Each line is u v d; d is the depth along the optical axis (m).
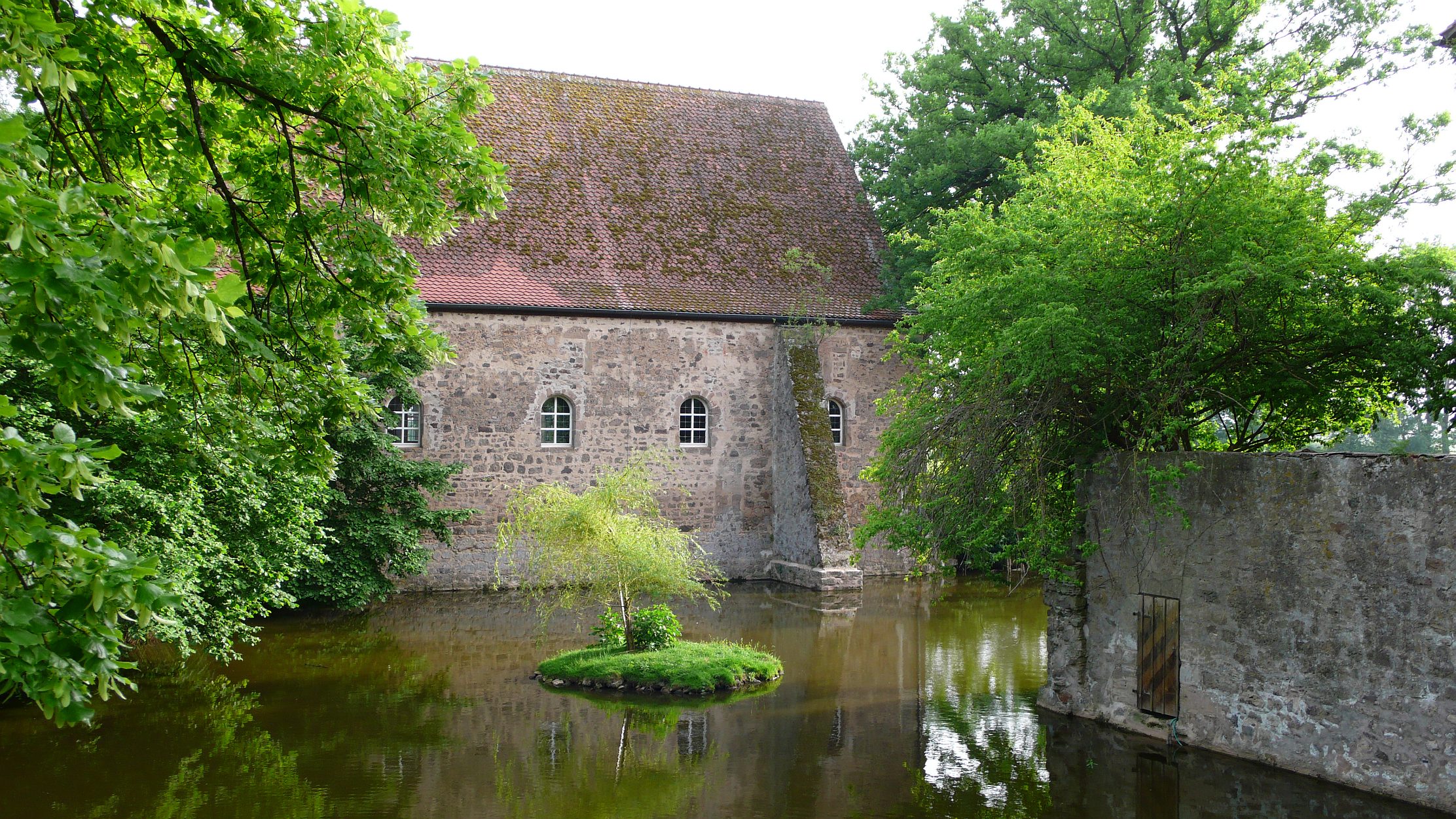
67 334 4.18
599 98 28.98
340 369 8.08
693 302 26.09
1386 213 12.03
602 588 15.08
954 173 25.41
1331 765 10.14
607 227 26.64
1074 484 12.73
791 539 25.80
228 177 8.02
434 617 20.56
